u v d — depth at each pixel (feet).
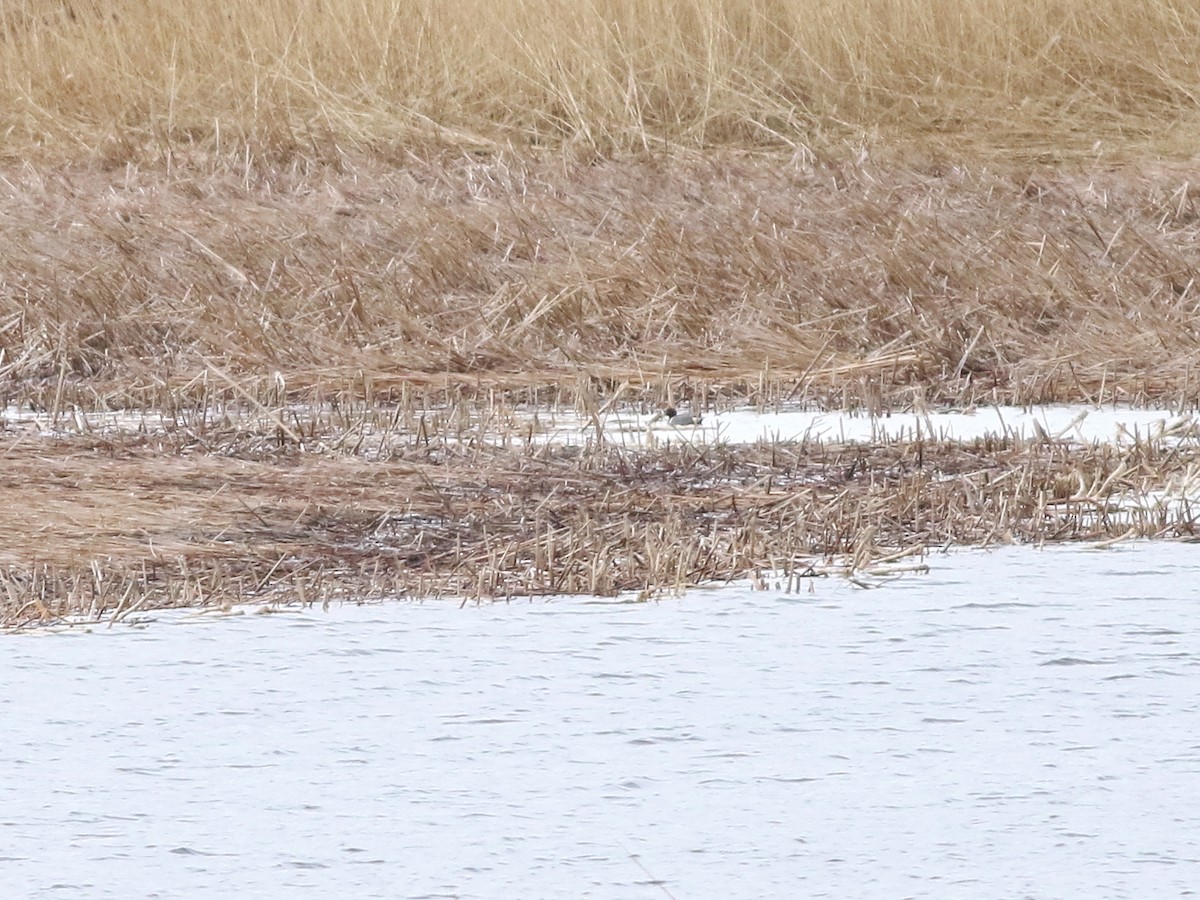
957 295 128.67
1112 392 111.34
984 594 65.72
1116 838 42.37
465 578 69.67
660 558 69.51
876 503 79.66
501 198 159.94
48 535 76.38
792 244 137.08
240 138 184.75
